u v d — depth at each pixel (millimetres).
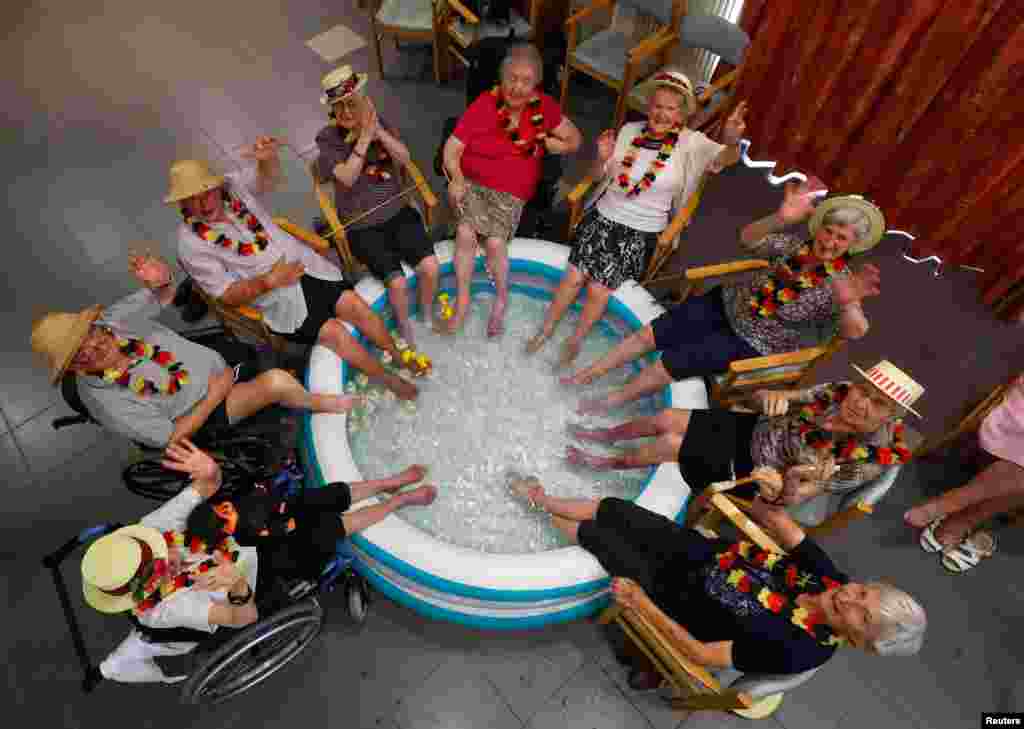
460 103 4938
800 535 2414
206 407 2742
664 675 2488
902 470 3457
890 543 3270
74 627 2307
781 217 2957
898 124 3779
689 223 4367
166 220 4246
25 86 4859
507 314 3801
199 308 3836
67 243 4109
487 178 3482
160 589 2152
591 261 3418
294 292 3062
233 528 2439
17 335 3738
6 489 3266
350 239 3457
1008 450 2812
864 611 1961
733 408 3137
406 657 2928
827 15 3578
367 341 3580
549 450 3336
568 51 4344
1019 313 3871
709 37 3881
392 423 3373
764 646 2141
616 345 3658
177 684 2822
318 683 2861
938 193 3842
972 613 3104
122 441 3424
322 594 3037
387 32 4688
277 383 2889
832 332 3148
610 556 2637
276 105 4852
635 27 4348
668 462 2979
